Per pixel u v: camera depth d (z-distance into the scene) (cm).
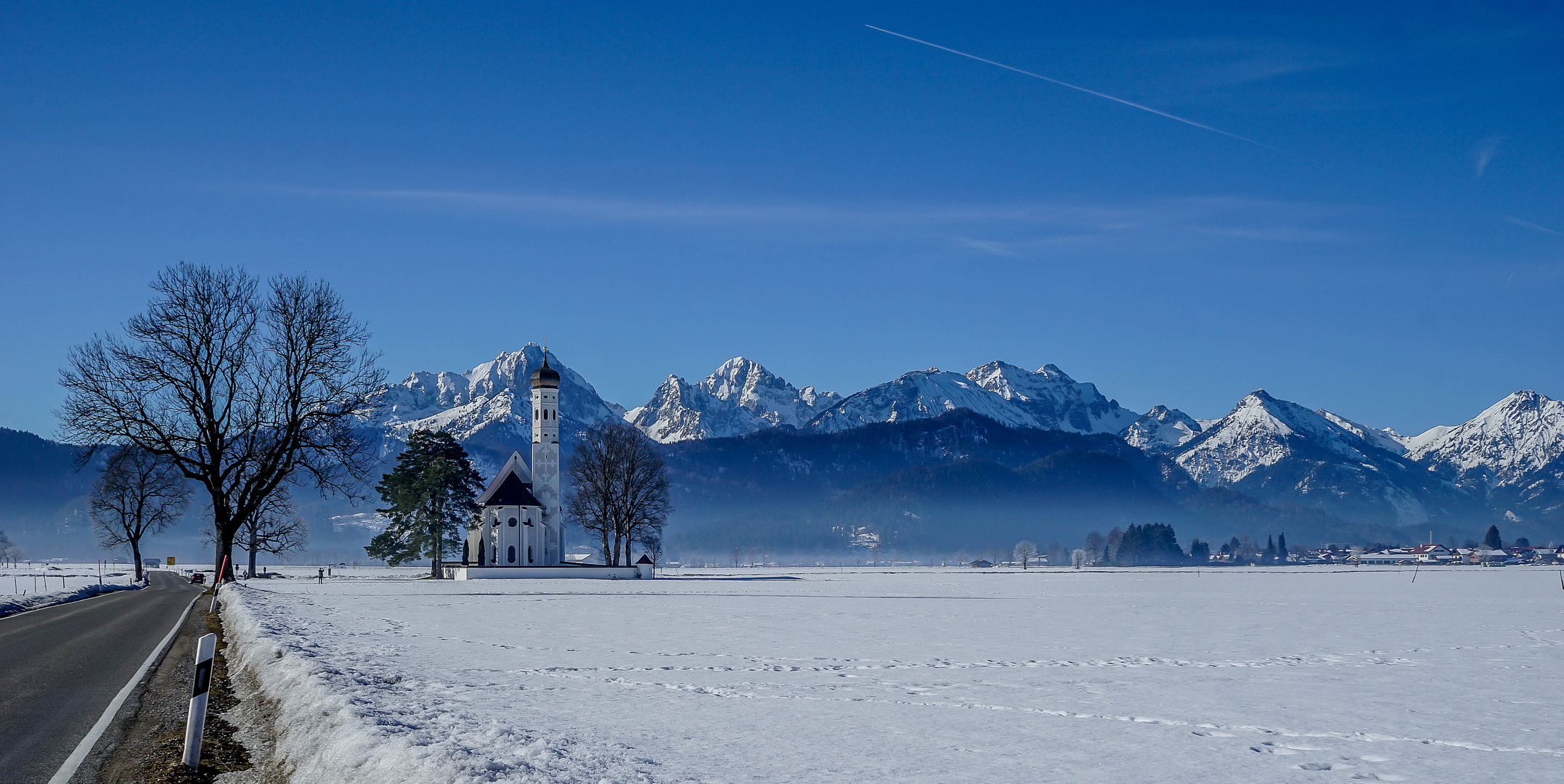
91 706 1853
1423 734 1914
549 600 6806
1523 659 3281
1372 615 5672
